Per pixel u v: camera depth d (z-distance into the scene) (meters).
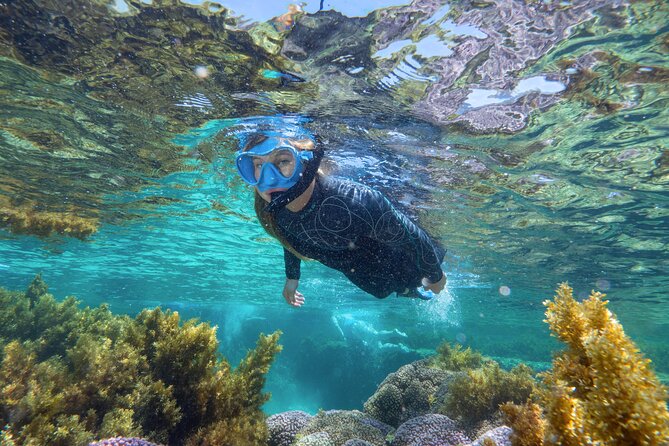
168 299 37.41
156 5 5.29
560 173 9.79
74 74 6.81
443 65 6.25
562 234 13.87
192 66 6.47
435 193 11.52
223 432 5.60
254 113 7.78
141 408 5.68
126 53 6.23
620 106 7.11
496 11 5.30
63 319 11.83
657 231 12.63
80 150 9.78
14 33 5.84
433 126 8.09
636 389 1.94
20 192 12.52
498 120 7.80
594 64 6.14
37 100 7.66
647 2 5.03
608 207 11.41
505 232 14.27
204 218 14.73
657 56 5.84
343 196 3.93
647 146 8.33
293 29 5.59
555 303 2.62
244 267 22.31
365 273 4.61
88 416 5.54
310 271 21.00
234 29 5.62
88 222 15.26
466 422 6.90
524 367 7.71
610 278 18.98
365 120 7.91
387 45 5.87
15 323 11.53
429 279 4.92
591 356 2.13
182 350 6.25
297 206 3.89
